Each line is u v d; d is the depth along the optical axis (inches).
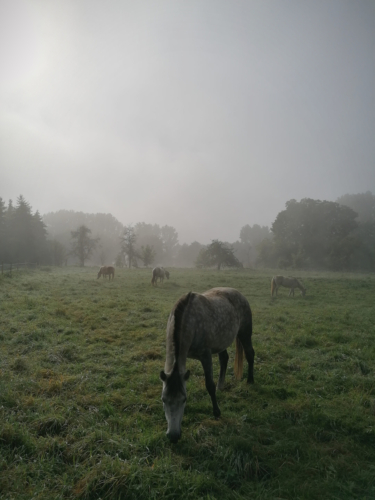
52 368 248.1
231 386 228.7
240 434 163.8
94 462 138.4
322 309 543.5
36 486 124.9
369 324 427.2
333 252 2285.9
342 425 178.4
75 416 177.6
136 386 220.5
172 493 125.3
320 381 240.1
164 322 401.4
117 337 342.3
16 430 153.7
